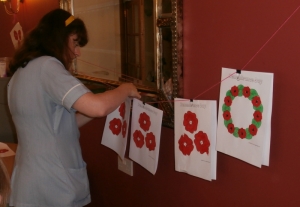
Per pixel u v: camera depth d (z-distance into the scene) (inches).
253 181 52.2
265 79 46.7
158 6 61.2
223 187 57.0
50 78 54.6
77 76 84.0
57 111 58.3
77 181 61.8
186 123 58.1
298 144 46.0
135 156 68.3
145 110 64.4
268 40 47.4
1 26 121.9
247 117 49.3
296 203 47.2
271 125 48.7
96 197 88.7
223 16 52.6
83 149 90.4
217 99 55.1
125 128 67.7
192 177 62.4
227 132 52.3
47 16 60.1
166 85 62.4
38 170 58.6
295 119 45.9
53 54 58.3
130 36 68.9
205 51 55.9
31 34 59.8
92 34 77.8
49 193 59.1
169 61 61.2
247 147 49.6
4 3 113.3
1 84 92.7
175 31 58.6
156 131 61.8
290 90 45.9
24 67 58.0
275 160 49.0
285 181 48.1
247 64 50.3
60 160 59.1
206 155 55.6
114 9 72.2
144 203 74.5
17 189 59.7
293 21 44.6
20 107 57.7
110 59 75.0
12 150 82.3
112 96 56.0
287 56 45.7
